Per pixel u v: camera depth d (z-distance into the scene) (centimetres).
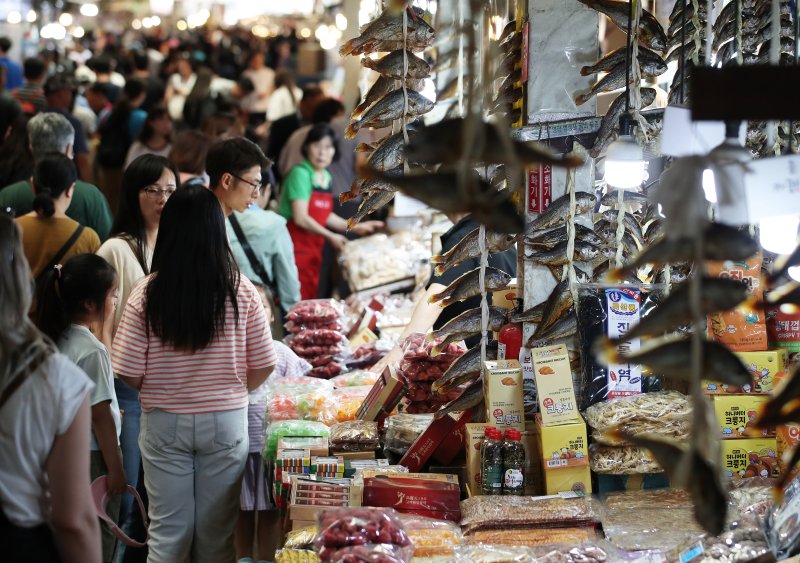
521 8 366
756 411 304
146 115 883
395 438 373
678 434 305
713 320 312
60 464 237
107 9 3619
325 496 327
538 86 351
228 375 365
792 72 169
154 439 363
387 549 266
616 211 339
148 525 385
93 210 562
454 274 434
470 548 281
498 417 330
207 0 3247
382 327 562
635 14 330
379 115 338
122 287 439
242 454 372
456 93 503
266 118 1323
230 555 376
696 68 171
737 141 210
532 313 344
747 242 171
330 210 748
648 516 293
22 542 234
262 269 551
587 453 310
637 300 322
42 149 580
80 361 363
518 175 176
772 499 277
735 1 333
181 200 358
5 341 232
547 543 286
